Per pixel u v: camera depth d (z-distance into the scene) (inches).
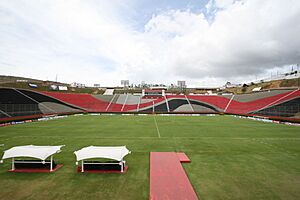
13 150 496.1
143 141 850.1
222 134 1031.6
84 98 3014.3
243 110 2471.7
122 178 449.7
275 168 517.0
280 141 859.4
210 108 2839.6
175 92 4318.4
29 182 429.1
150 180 434.0
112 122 1598.2
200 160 583.8
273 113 2015.3
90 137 937.5
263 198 361.1
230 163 557.0
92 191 386.9
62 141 846.5
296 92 2212.1
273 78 3698.3
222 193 378.9
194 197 359.6
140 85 5393.7
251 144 797.9
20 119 1662.2
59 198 360.2
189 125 1413.6
